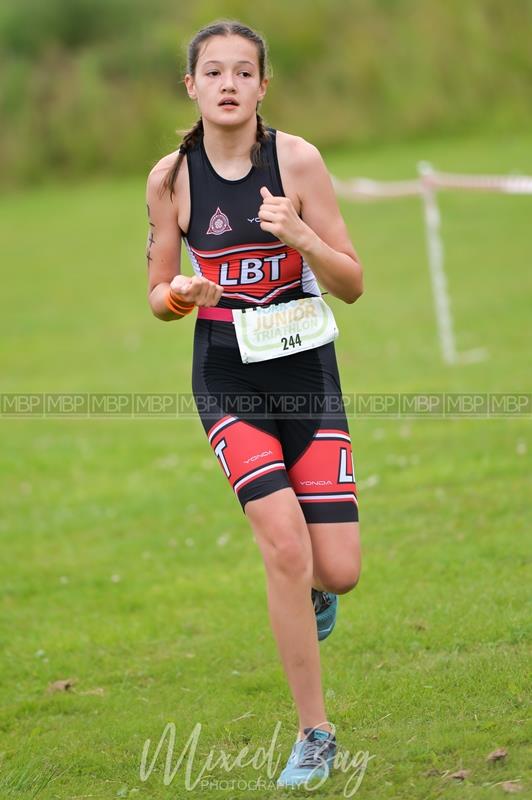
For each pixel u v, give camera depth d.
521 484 23.09
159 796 12.25
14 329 50.62
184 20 105.75
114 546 23.19
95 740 14.10
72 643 18.08
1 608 20.27
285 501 12.02
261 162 12.51
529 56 99.56
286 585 11.88
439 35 100.25
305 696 12.08
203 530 23.44
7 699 16.16
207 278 12.91
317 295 13.12
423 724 13.19
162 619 18.75
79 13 105.56
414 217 68.38
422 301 46.69
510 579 18.02
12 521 25.58
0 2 105.81
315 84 100.69
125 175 101.50
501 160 79.38
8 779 12.98
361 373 35.31
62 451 30.98
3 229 81.94
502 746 12.24
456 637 15.86
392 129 98.69
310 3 101.94
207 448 30.20
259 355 12.55
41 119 102.38
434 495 23.16
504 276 49.91
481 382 32.34
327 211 12.68
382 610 17.34
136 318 51.19
